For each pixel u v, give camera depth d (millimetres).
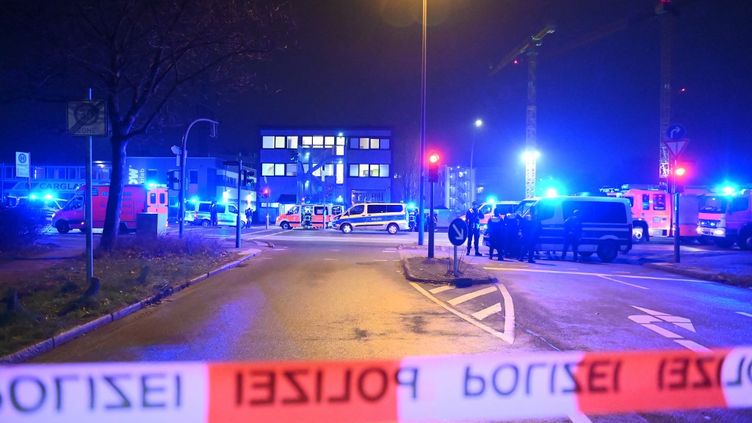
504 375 5188
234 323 8609
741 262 18203
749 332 8164
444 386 4910
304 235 33812
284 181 60812
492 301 10930
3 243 16312
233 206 45469
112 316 8711
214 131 25312
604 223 19594
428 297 11359
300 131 61062
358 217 37469
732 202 24453
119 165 17016
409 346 7191
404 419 4441
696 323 8828
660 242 29406
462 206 57594
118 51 15914
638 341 7559
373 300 10891
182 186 23484
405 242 28141
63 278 11492
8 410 4238
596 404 4758
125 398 4488
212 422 4164
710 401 4887
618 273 16109
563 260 20031
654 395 4965
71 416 4203
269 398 4609
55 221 30203
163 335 7762
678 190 17953
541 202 19516
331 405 4535
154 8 15500
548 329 8336
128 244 17125
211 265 15734
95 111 10227
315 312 9570
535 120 41781
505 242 19406
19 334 7012
